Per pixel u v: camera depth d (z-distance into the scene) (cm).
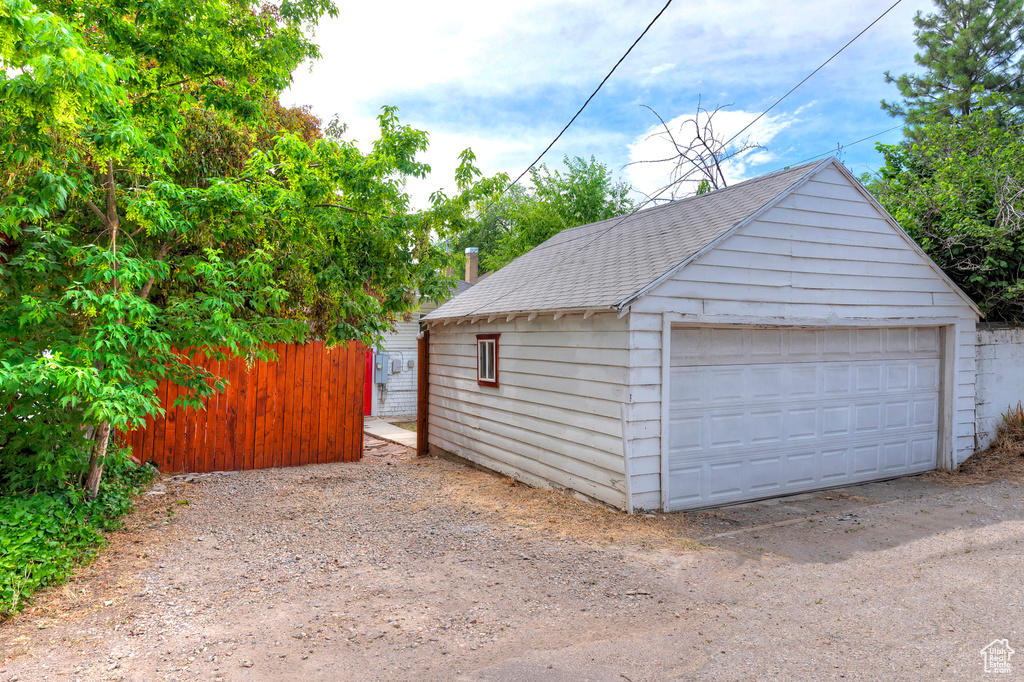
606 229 1096
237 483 884
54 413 586
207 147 892
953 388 887
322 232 820
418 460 1141
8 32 429
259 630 404
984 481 809
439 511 729
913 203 1077
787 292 752
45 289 621
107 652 371
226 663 358
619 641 383
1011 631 379
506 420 935
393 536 625
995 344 944
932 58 2111
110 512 662
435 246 948
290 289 1016
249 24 754
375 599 458
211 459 965
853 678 330
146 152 590
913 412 879
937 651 357
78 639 389
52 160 523
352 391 1092
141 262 571
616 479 689
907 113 2128
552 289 866
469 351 1061
